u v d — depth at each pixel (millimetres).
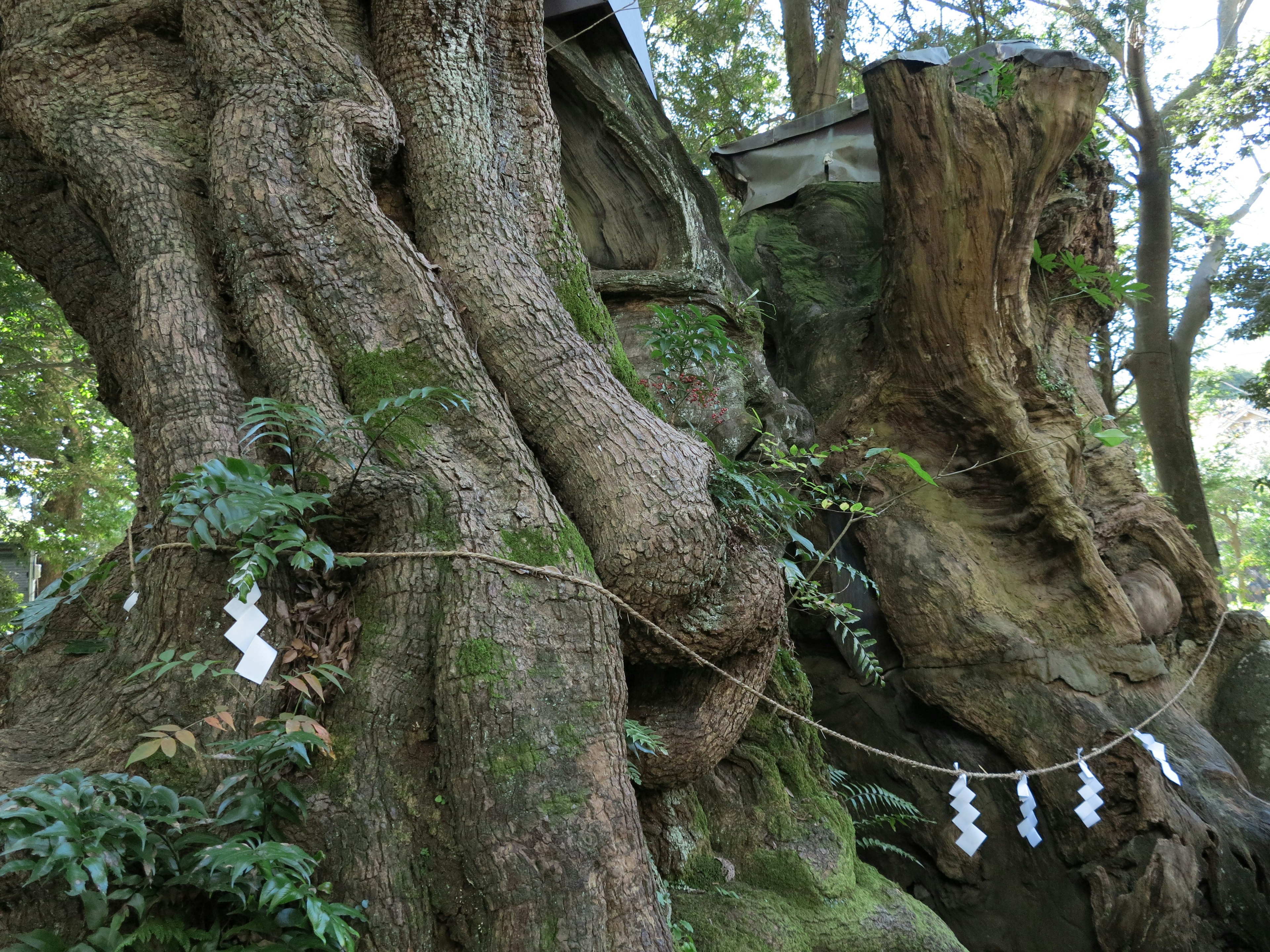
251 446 3100
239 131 3473
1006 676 5828
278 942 2215
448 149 3904
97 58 3771
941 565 6207
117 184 3504
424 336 3301
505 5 4543
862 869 4602
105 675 2896
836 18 13078
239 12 3693
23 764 2523
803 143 9141
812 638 6684
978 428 6496
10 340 13203
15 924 2104
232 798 2332
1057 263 7426
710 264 6445
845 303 8242
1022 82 6004
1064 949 5145
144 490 3236
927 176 6074
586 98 6281
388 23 4102
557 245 4387
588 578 2951
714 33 13836
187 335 3221
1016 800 5539
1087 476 7215
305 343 3262
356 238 3430
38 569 19375
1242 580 26969
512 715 2559
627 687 3453
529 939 2307
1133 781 5293
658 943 2436
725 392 5484
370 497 2967
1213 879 4992
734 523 3969
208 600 2826
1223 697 6988
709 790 4461
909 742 6055
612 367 4355
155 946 2121
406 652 2750
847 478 5105
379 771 2564
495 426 3189
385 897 2363
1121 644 5828
